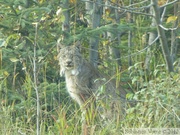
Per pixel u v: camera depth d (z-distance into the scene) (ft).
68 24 50.08
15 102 47.34
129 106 41.47
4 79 44.52
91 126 38.91
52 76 50.08
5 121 40.11
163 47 43.75
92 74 46.19
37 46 48.65
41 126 39.22
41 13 46.78
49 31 48.11
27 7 48.08
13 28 47.16
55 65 49.55
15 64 46.09
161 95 38.22
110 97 42.37
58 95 47.16
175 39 55.01
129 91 46.11
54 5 50.19
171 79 40.11
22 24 46.11
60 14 42.34
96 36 48.88
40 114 40.98
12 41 47.65
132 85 47.65
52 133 39.65
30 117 41.68
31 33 47.14
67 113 45.83
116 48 53.16
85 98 45.91
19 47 44.27
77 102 46.60
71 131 38.65
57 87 46.80
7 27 47.24
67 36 48.37
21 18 46.62
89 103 44.62
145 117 37.60
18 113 43.52
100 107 43.34
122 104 43.86
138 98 41.27
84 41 52.44
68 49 45.83
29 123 41.91
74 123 41.60
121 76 50.52
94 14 51.57
